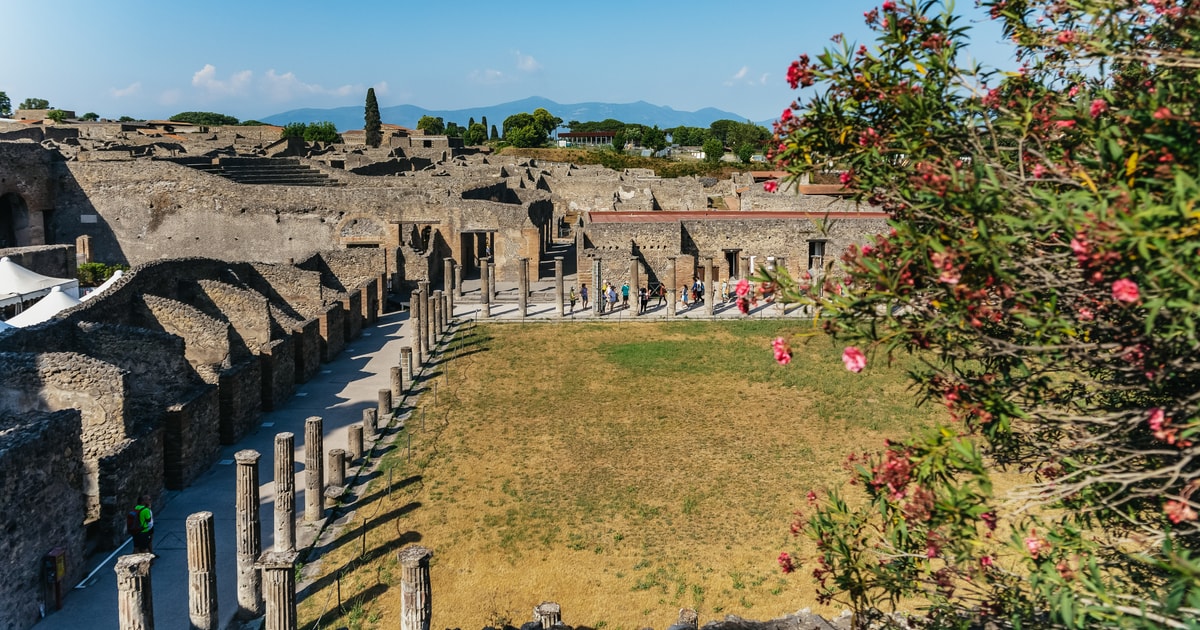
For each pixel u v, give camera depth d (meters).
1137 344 8.22
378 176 79.38
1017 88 10.05
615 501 23.92
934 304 8.65
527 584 19.50
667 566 20.17
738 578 19.48
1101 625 8.13
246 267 44.38
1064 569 8.31
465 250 65.94
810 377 36.53
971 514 8.39
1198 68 8.42
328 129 131.62
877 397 33.53
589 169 111.44
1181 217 6.98
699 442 28.69
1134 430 9.68
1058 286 8.73
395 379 34.34
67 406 23.27
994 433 9.23
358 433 27.78
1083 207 7.88
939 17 9.34
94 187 62.41
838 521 10.89
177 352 27.64
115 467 21.69
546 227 74.75
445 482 25.66
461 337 45.78
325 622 18.02
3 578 17.23
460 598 18.92
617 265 55.84
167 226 62.91
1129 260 7.31
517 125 194.00
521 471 26.36
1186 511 7.61
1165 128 7.64
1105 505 8.86
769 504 23.56
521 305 50.38
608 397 34.09
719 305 53.59
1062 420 9.15
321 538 22.36
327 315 41.00
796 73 9.72
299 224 62.72
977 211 8.24
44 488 18.69
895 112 9.63
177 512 24.05
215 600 17.80
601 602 18.64
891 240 8.93
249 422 31.03
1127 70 9.97
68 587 19.50
